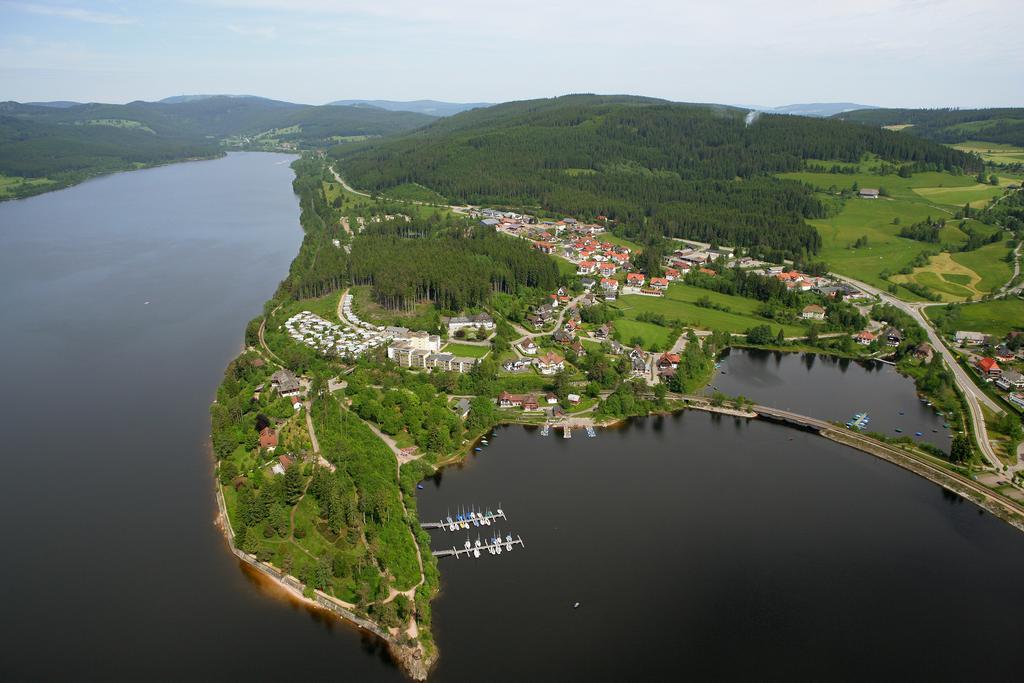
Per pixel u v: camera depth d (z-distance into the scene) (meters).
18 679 145.75
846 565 189.25
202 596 169.50
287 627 160.88
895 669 155.50
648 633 163.00
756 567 186.88
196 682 145.75
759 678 151.62
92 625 160.50
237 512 195.25
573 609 169.50
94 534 191.62
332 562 175.75
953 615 172.62
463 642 158.25
